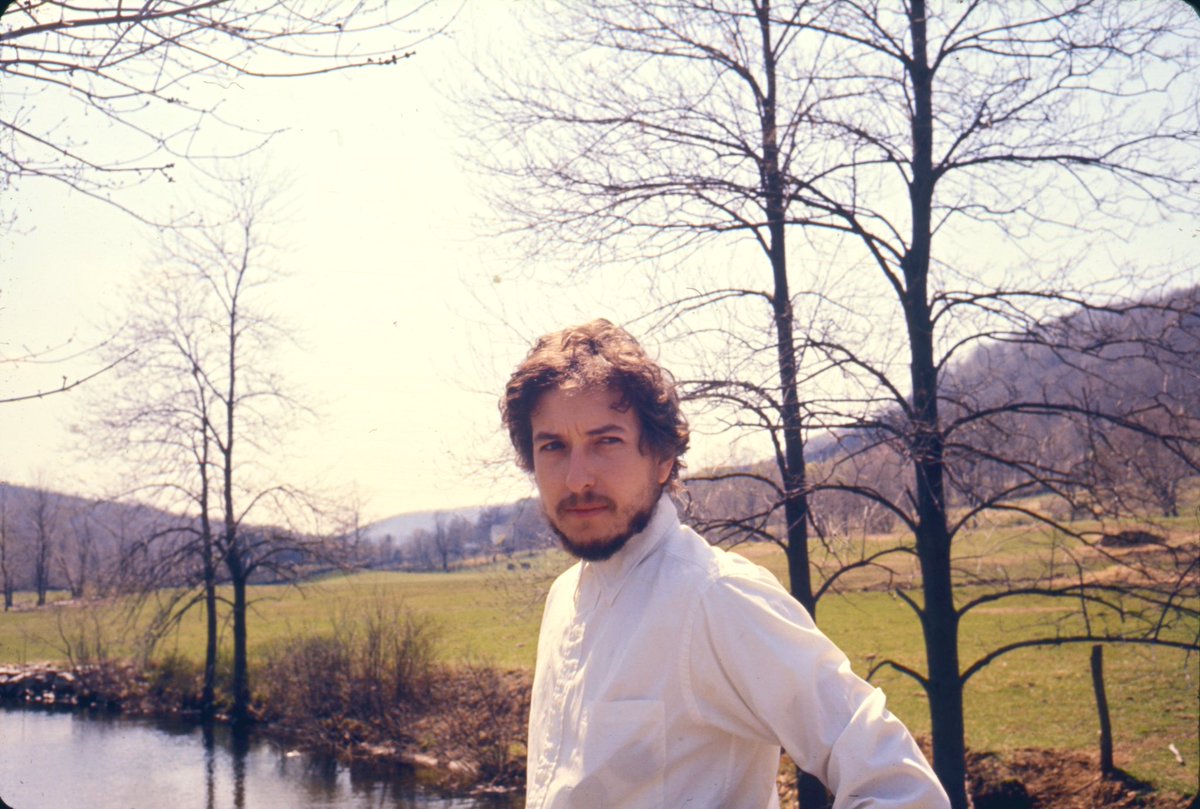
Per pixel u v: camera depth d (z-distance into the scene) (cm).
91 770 1603
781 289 890
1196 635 837
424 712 1728
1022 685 1755
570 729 164
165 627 2128
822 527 845
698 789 153
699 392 780
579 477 161
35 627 2141
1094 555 880
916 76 827
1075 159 784
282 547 2086
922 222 848
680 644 152
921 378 859
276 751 1761
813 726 143
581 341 172
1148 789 1187
